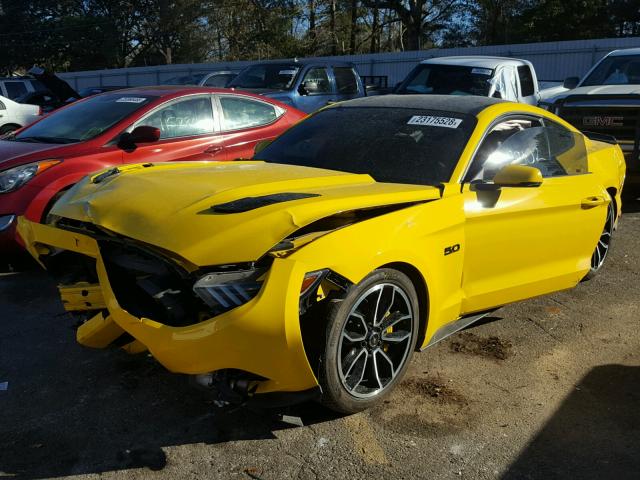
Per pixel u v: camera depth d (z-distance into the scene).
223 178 3.50
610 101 8.02
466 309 3.79
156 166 4.02
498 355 3.97
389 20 44.22
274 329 2.65
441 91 10.42
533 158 4.29
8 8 49.09
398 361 3.36
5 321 4.40
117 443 2.97
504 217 3.78
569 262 4.50
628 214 8.04
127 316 2.95
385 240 3.07
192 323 2.86
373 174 3.85
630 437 3.11
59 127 6.27
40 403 3.32
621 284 5.38
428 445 3.00
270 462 2.84
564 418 3.26
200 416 3.21
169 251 2.87
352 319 3.05
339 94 12.22
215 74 14.86
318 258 2.80
